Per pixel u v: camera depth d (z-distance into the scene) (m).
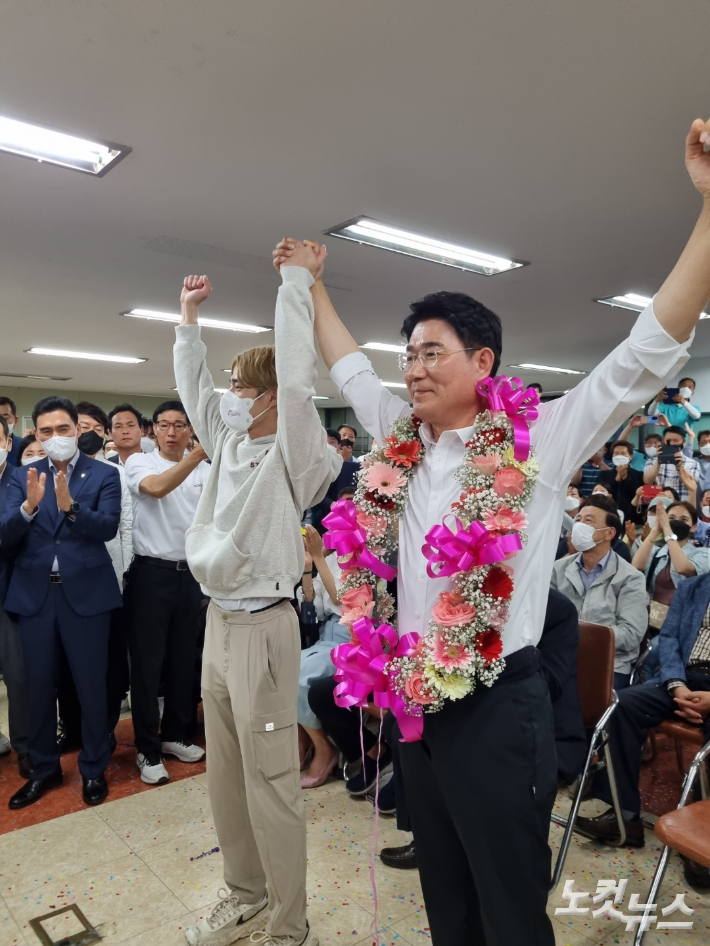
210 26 2.03
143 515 2.56
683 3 1.94
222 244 4.05
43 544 2.33
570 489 5.03
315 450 1.50
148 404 12.25
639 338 0.95
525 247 4.13
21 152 2.86
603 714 1.98
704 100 2.47
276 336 1.42
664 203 3.46
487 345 1.12
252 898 1.65
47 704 2.37
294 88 2.38
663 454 5.41
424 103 2.49
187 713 2.71
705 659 2.25
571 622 1.64
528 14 1.99
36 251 4.17
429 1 1.92
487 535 0.99
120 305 5.52
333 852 2.04
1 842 2.10
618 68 2.26
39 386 10.78
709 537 3.94
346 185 3.22
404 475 1.18
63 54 2.17
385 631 1.14
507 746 1.01
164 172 3.07
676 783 2.61
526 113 2.56
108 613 2.41
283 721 1.49
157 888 1.87
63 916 1.75
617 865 2.00
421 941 1.65
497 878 1.01
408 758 1.16
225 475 1.60
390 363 8.48
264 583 1.47
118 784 2.49
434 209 3.52
